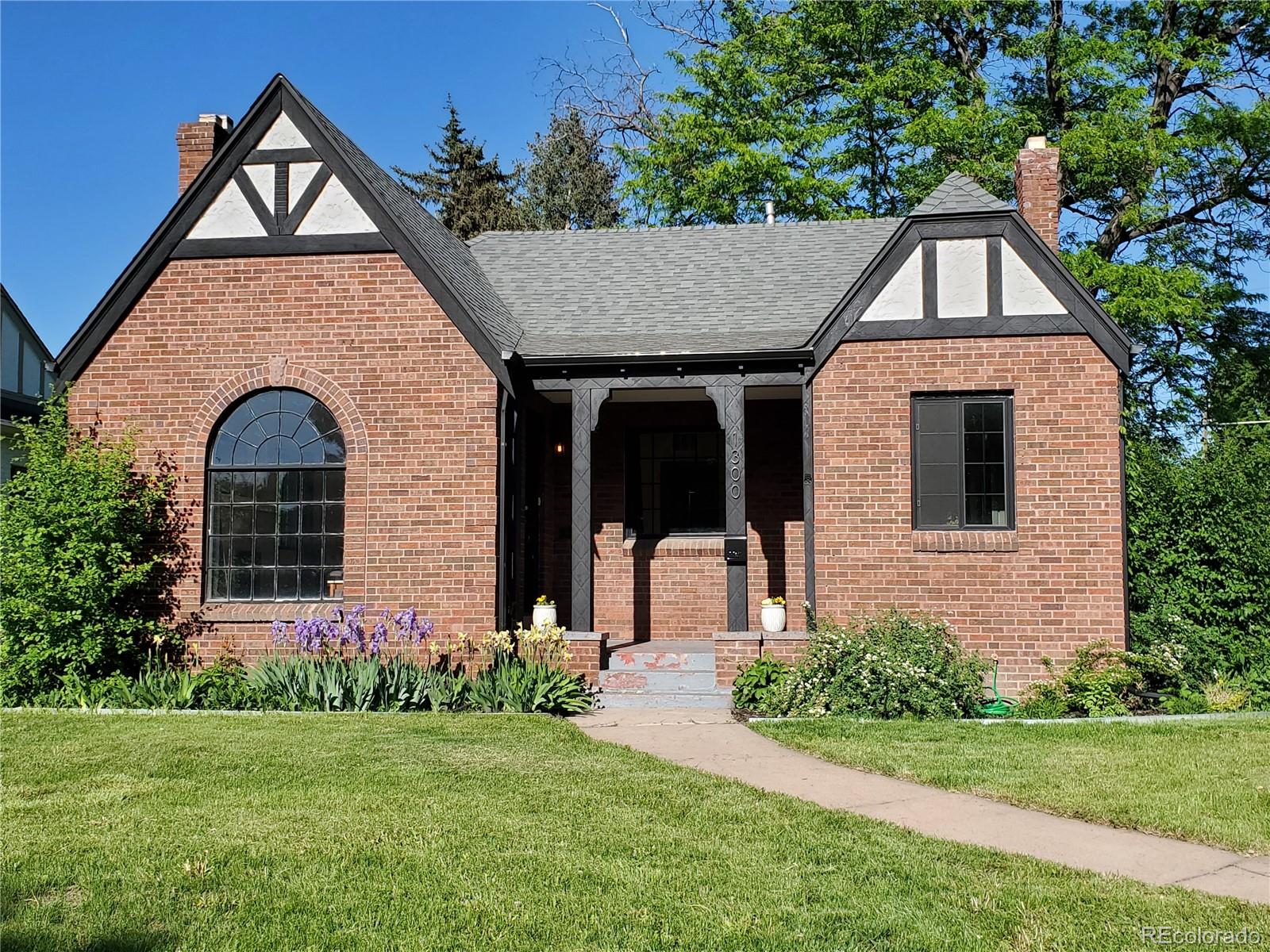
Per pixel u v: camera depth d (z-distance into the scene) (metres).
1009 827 6.64
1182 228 24.61
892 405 12.16
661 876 5.64
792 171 26.53
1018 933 4.87
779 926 4.96
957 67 26.48
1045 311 11.98
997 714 10.94
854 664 10.95
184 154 14.37
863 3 25.47
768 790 7.55
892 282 12.27
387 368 12.52
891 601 11.98
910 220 12.25
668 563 15.06
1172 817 6.65
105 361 12.84
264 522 12.65
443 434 12.39
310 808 6.93
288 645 12.32
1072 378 11.88
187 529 12.55
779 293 14.22
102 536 11.85
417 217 14.52
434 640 12.19
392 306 12.57
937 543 11.91
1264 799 7.06
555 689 11.29
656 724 10.45
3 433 18.88
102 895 5.33
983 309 12.08
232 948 4.71
